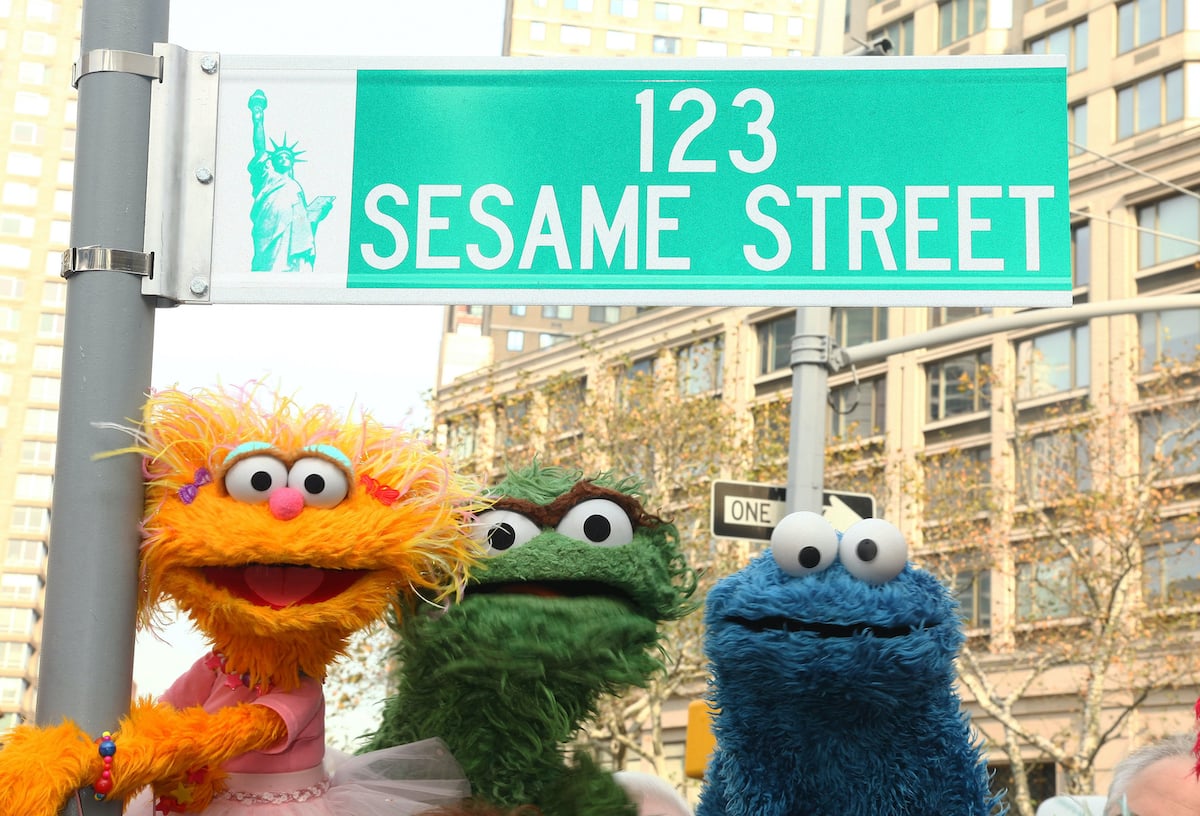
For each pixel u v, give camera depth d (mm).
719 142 2359
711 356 33281
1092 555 21453
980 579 26156
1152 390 23984
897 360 29844
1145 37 28453
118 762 2133
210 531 2373
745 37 61125
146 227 2260
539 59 2375
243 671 2588
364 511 2484
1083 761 19094
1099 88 28938
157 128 2287
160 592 2494
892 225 2340
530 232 2334
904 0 33719
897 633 2744
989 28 31594
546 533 2922
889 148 2359
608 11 61062
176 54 2320
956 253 2332
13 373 69500
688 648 16109
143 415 2324
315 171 2340
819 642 2686
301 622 2467
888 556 2764
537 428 19812
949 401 29062
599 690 2996
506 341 53562
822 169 2355
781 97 2373
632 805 3064
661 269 2326
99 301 2207
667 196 2346
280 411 2561
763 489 8023
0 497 68125
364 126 2354
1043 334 27703
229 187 2322
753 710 2836
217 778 2506
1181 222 26734
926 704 2840
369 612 2545
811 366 8266
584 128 2363
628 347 35062
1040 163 2354
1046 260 2330
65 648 2107
